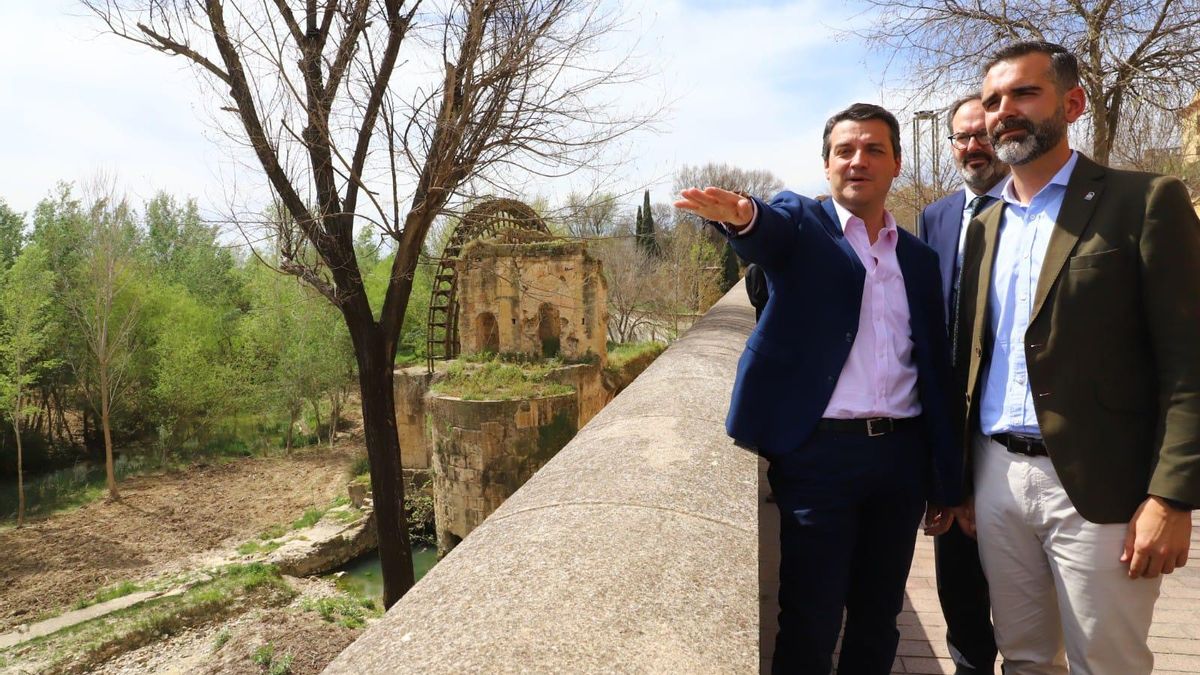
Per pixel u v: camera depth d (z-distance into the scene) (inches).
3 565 914.7
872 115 94.2
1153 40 307.0
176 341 1405.0
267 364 1547.7
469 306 1077.1
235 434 1588.3
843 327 91.0
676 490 85.7
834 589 92.3
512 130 350.3
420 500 1006.4
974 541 119.9
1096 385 79.1
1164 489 72.1
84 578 874.8
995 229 93.8
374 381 370.6
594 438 112.3
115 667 619.5
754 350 95.4
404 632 55.7
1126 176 81.1
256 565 822.5
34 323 1187.9
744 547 72.6
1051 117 84.2
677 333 1515.7
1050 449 81.4
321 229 348.5
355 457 1418.6
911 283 96.9
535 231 1033.5
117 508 1146.7
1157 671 127.7
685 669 49.9
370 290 1505.9
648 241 1817.2
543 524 76.0
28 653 637.9
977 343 94.7
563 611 56.6
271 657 583.8
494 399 874.8
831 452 90.9
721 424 118.6
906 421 94.7
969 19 343.3
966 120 127.3
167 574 885.2
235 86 322.3
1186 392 72.8
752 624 57.5
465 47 331.9
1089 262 79.4
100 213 1262.3
